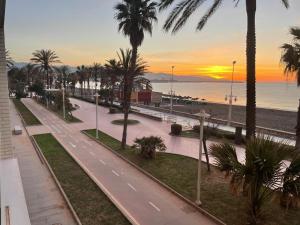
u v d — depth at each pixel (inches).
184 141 1101.7
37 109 2158.0
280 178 408.2
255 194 448.1
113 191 619.8
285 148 414.9
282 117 1967.3
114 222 489.7
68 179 690.2
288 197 416.5
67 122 1552.7
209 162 800.9
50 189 633.6
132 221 489.7
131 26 906.1
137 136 1200.2
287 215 492.1
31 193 611.8
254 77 593.6
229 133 1172.5
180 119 1711.4
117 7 911.7
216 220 487.5
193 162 812.0
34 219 501.0
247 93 600.7
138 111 1947.6
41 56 2741.1
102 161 838.5
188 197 578.2
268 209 508.7
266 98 5536.4
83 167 775.1
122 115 1859.0
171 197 589.6
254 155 405.7
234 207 529.3
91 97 3302.2
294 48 790.5
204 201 557.9
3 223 272.7
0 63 518.6
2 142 533.3
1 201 315.6
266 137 451.2
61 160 850.8
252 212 465.4
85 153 928.3
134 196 594.6
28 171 754.8
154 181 677.9
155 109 2226.9
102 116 1809.8
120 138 1159.6
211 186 630.5
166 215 514.9
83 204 555.5
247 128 604.1
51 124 1492.4
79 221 489.7
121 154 896.9
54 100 2294.5
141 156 858.1
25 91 3846.0
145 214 518.3
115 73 1995.6
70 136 1205.7
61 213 523.5
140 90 2795.3
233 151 468.8
